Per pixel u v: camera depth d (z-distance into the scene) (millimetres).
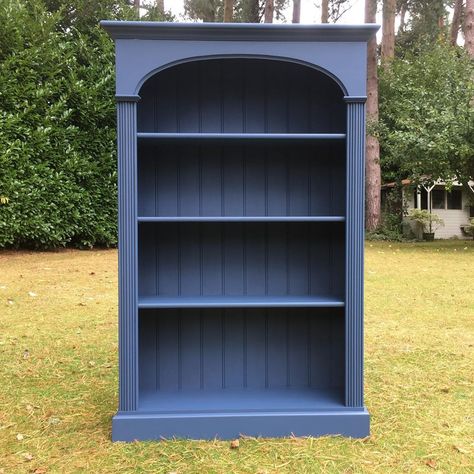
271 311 2742
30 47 8773
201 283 2730
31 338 4062
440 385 3053
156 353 2701
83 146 9484
